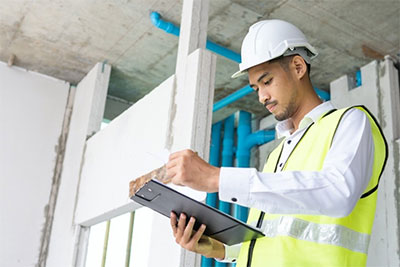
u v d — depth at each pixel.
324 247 1.16
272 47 1.44
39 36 4.93
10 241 5.00
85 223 4.62
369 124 1.22
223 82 5.38
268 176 1.11
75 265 4.59
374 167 1.26
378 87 4.43
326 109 1.36
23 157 5.30
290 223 1.21
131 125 4.10
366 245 1.20
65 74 5.66
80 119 5.34
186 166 1.12
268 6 4.05
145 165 3.64
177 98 3.46
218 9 4.14
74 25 4.69
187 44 3.54
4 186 5.11
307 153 1.28
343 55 4.59
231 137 5.75
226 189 1.10
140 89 5.80
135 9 4.32
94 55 5.19
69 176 5.19
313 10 4.04
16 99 5.41
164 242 3.19
